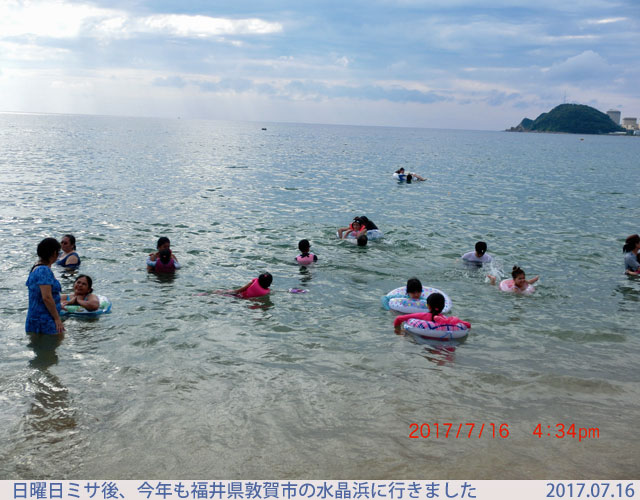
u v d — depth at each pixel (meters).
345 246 12.85
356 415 5.18
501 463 4.45
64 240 10.45
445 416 5.21
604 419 5.23
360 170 35.19
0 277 9.38
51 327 7.02
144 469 4.27
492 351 6.92
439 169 38.66
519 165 45.25
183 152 46.22
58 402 5.29
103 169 28.95
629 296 9.52
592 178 34.16
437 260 11.81
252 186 24.22
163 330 7.32
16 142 50.97
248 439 4.70
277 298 8.89
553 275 10.86
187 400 5.39
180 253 11.57
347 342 7.11
